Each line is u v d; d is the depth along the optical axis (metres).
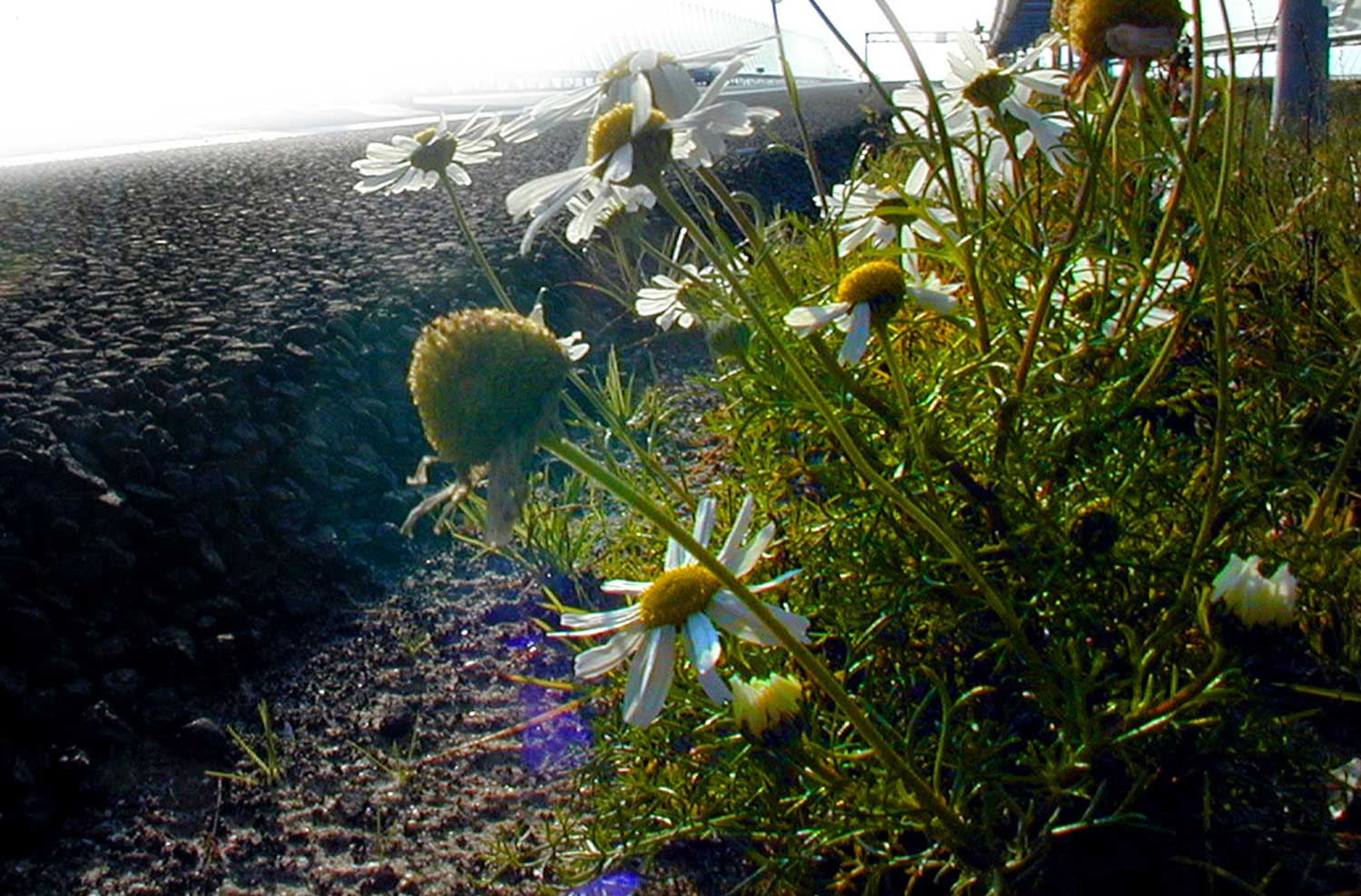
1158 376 0.23
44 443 0.42
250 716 0.33
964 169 0.29
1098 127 0.28
